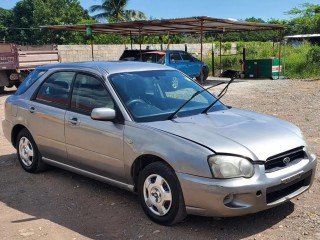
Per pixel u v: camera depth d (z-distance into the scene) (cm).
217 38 4809
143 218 473
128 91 513
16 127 660
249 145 421
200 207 412
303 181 459
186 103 511
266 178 409
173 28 2141
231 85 1950
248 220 454
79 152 539
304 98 1393
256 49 3095
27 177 632
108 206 512
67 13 4544
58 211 505
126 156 474
